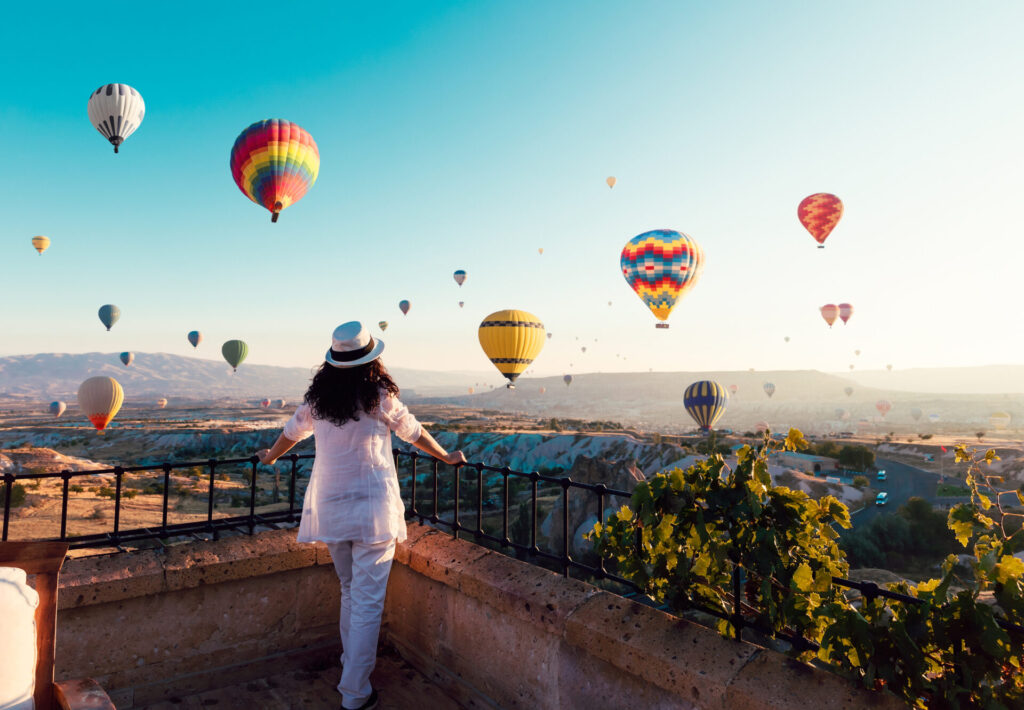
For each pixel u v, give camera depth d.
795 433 2.21
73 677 2.75
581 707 2.44
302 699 3.01
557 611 2.51
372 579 2.77
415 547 3.36
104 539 3.08
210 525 3.32
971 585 1.77
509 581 2.79
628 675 2.28
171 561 3.01
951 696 1.68
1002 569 1.72
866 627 1.81
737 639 2.19
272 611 3.31
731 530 2.18
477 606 2.96
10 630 1.46
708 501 2.23
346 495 2.72
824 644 1.93
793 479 60.00
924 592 1.93
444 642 3.16
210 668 3.11
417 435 2.93
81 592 2.73
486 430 121.56
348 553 2.83
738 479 2.20
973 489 2.02
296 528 3.48
